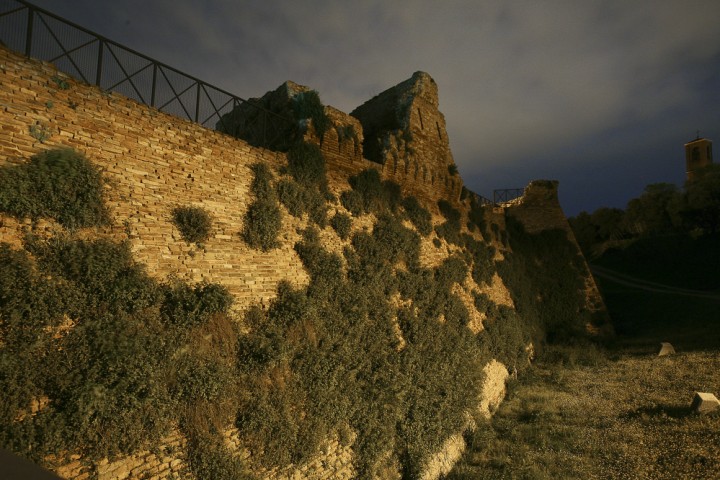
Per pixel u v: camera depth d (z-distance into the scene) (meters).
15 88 6.91
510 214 40.41
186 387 8.04
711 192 55.78
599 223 79.19
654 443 13.99
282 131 14.97
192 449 7.84
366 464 11.52
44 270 6.77
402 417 13.33
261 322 10.27
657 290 46.41
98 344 6.92
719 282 46.44
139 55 9.28
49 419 6.16
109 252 7.55
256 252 10.88
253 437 8.91
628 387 20.36
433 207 22.78
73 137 7.58
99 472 6.52
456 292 20.73
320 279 12.45
